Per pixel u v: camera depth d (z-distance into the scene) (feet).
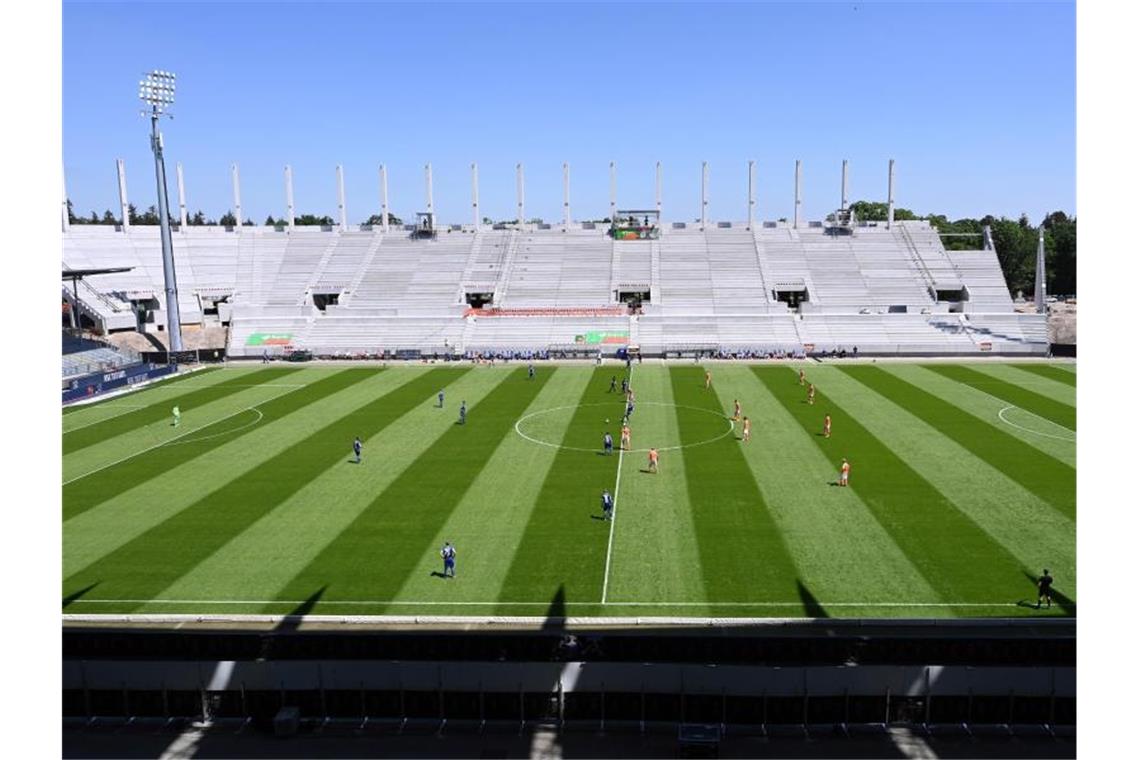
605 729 77.30
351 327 350.23
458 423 198.49
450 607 100.58
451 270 393.70
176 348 318.24
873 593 102.01
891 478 147.02
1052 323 362.12
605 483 147.95
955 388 237.04
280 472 157.69
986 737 74.79
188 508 137.49
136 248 392.47
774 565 110.63
